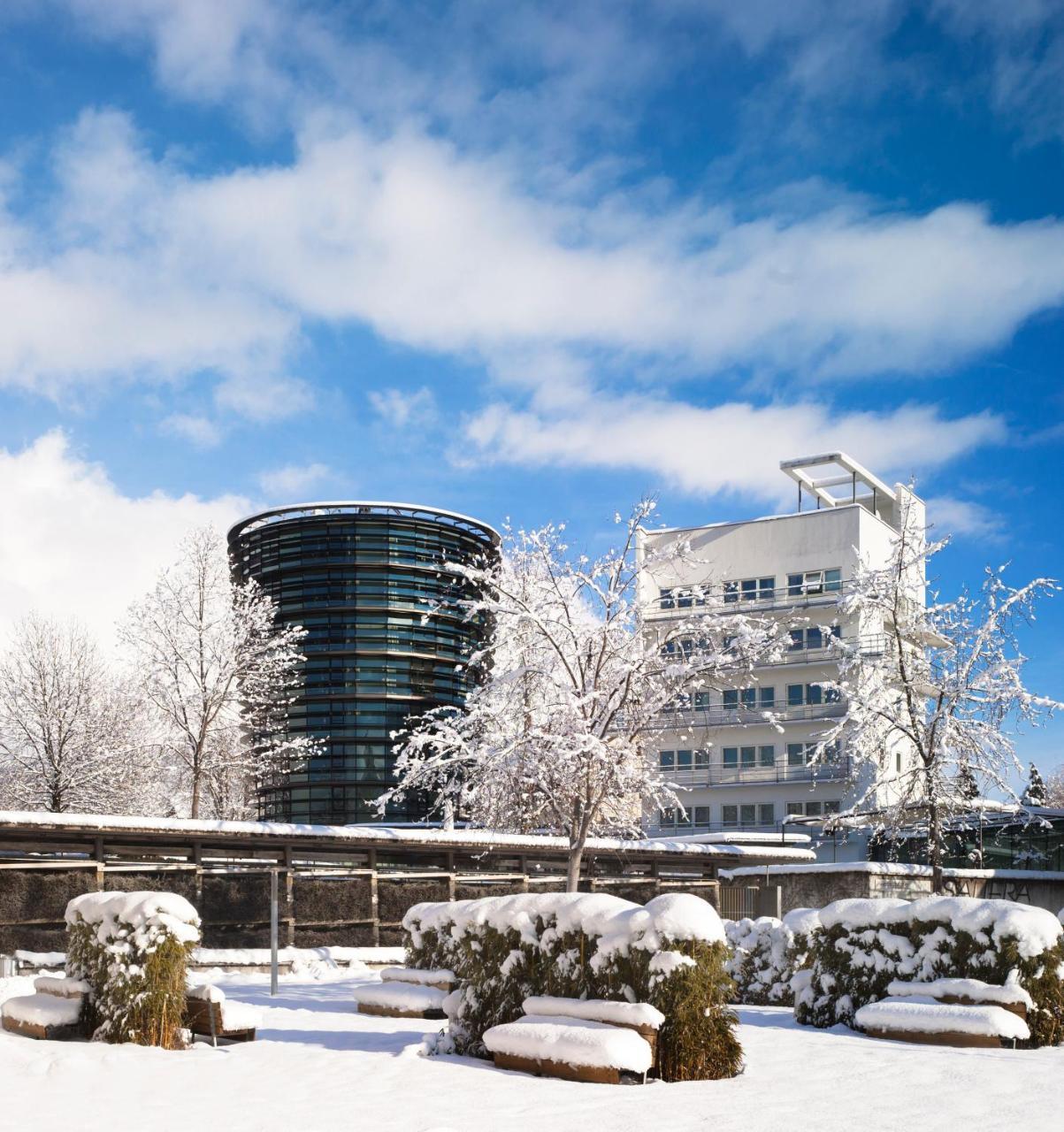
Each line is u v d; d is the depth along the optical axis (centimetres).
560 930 1290
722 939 1208
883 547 6172
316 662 7669
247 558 8012
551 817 3250
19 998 1577
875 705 3575
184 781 5272
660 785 3075
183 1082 1160
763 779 5984
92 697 5050
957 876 3928
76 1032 1474
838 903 1689
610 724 2925
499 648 3275
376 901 3153
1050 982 1462
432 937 2033
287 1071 1230
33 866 2694
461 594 7925
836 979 1661
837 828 3862
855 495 6906
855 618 5869
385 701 7631
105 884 2800
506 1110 992
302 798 7475
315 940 3064
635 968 1210
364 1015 1845
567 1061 1166
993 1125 920
